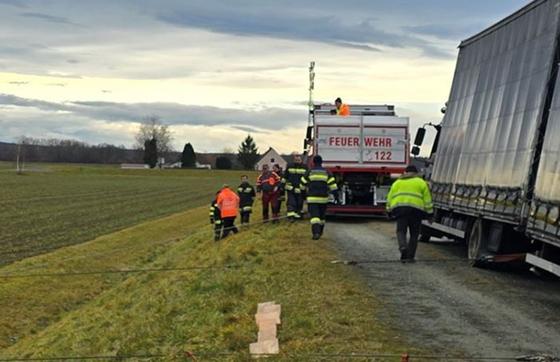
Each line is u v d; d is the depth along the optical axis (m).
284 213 31.98
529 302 11.97
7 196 64.50
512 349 9.08
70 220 43.53
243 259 17.19
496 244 14.73
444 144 19.05
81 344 14.17
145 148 179.75
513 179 13.56
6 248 30.33
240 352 9.19
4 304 20.17
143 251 30.50
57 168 154.00
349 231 23.50
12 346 16.97
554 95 12.19
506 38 15.40
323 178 20.12
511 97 14.46
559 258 12.12
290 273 14.27
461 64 18.70
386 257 16.91
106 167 164.62
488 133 15.52
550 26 12.96
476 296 12.41
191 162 173.88
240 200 28.27
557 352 8.96
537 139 12.74
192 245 28.06
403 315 10.88
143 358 9.93
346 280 13.59
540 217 12.07
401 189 16.25
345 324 10.23
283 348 9.13
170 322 11.75
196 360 9.14
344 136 27.70
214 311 11.54
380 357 8.59
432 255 17.88
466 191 16.41
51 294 21.66
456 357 8.66
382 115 28.56
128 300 18.02
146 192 78.12
